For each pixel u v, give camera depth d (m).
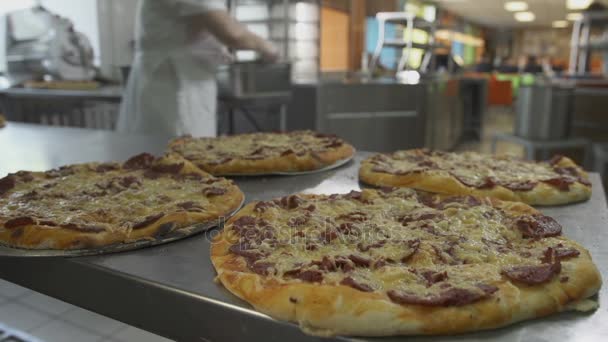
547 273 0.73
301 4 5.00
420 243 0.87
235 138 1.97
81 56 4.74
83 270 0.84
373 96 4.75
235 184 1.42
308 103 4.57
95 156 1.80
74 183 1.31
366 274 0.77
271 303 0.68
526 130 3.94
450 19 12.82
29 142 2.06
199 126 2.78
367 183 1.42
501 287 0.71
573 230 1.02
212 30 2.60
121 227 0.96
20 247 0.90
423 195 1.23
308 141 1.86
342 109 4.70
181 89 2.67
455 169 1.45
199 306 0.73
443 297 0.67
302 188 1.38
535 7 11.53
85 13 5.14
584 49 6.22
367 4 7.05
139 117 2.74
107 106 4.37
